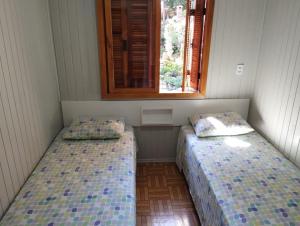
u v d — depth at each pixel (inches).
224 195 63.5
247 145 90.4
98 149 86.4
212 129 96.3
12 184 62.7
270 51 95.7
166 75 111.0
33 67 78.5
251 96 111.3
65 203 59.6
